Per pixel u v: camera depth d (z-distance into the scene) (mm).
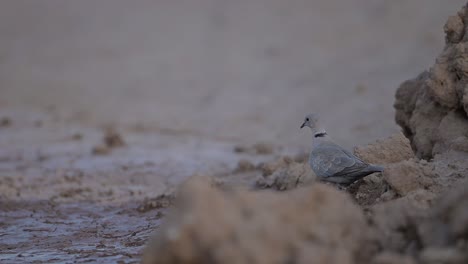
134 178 16172
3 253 9961
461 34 11234
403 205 7344
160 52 37312
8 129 24297
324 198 6656
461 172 9398
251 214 6340
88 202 13883
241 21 38906
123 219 12195
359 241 6652
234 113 25203
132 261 8930
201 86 30516
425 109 11656
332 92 24859
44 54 40531
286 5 39469
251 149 19016
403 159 10609
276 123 22766
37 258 9469
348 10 35969
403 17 31984
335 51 30969
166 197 13461
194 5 43781
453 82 11008
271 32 36219
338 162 9914
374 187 10172
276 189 12711
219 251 5906
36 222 12211
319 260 6043
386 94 22672
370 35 31406
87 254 9531
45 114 27797
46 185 15656
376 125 19281
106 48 39750
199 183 6438
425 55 26516
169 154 18922
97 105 29484
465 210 6469
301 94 25734
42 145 21312
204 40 37594
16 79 36031
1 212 13078
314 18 36281
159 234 6684
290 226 6348
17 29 45750
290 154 17750
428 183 9141
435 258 6219
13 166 18312
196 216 6078
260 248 5992
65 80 35062
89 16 46219
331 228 6480
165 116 26219
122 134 22766
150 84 32188
